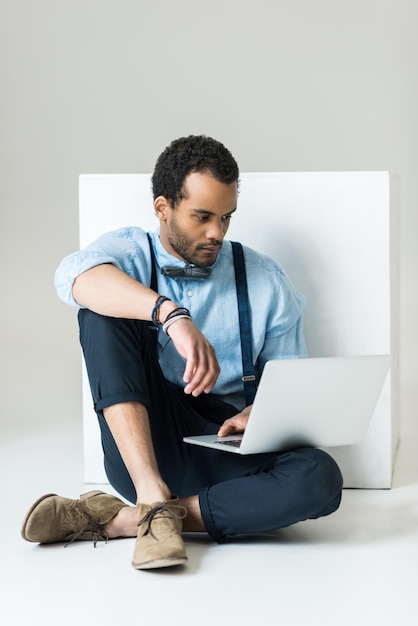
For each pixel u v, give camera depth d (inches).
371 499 116.0
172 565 89.7
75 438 153.0
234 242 110.8
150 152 340.2
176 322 92.3
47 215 331.9
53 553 94.6
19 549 96.1
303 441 97.8
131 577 87.4
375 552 94.6
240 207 120.9
